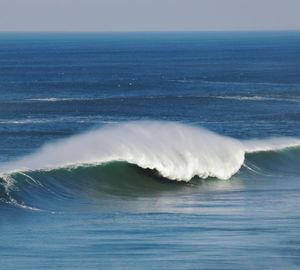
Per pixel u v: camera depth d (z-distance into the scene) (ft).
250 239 205.16
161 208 252.21
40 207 245.86
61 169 275.59
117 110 647.56
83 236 207.41
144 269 178.09
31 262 182.60
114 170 288.71
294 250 194.70
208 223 225.56
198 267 179.63
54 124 544.62
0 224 221.66
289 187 300.81
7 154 410.31
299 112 637.71
